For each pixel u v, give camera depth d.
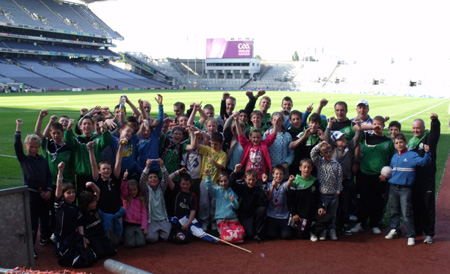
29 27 70.75
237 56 97.44
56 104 34.09
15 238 4.53
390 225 6.86
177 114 9.44
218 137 7.30
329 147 6.63
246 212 6.83
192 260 5.87
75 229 5.83
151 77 94.00
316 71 95.81
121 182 6.69
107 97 44.69
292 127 7.98
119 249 6.28
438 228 7.21
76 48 83.31
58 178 5.75
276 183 6.86
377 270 5.56
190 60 103.44
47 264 5.71
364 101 7.96
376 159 6.97
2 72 61.91
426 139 6.75
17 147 6.05
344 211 7.03
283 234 6.69
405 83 82.75
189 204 6.81
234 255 6.05
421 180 6.58
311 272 5.50
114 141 7.05
